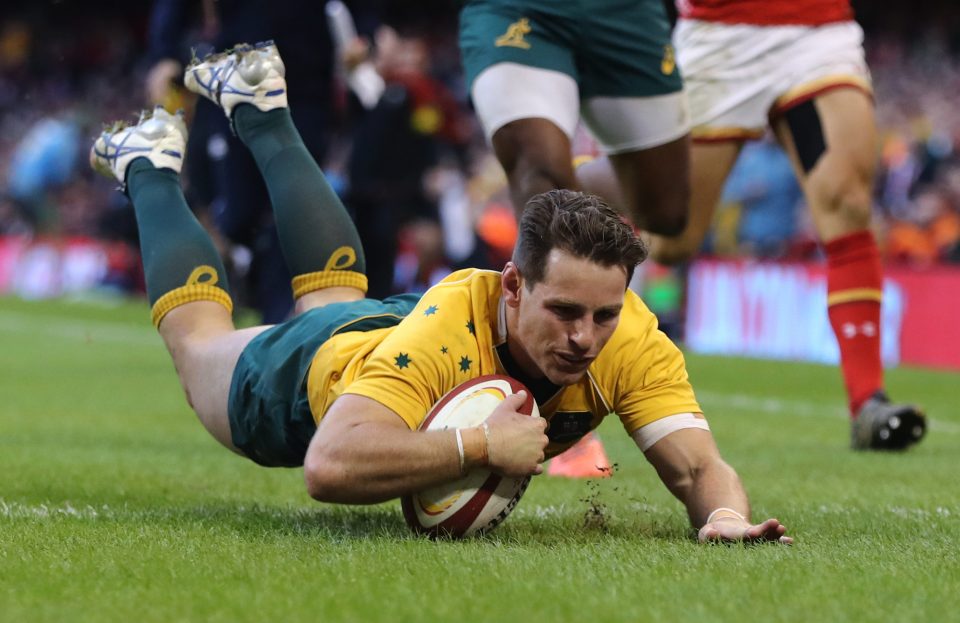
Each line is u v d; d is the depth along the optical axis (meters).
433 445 11.30
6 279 82.38
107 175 16.47
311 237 14.90
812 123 21.61
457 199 53.88
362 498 11.46
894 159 59.81
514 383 11.86
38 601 9.16
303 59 27.28
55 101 111.75
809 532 13.06
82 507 14.23
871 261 21.67
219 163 27.67
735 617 8.76
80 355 42.53
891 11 90.12
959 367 44.69
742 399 32.09
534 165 17.19
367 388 11.57
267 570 10.20
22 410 26.64
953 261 54.19
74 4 120.31
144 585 9.66
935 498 16.05
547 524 13.41
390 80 37.41
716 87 22.17
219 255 15.11
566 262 10.92
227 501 15.32
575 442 13.01
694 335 52.31
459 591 9.45
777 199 56.12
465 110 79.81
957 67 82.00
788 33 21.78
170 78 28.62
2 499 14.72
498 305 11.94
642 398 12.48
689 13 22.47
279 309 28.91
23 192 78.31
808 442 23.20
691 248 22.98
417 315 11.92
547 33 17.84
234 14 27.56
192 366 14.21
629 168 19.62
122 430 23.58
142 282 74.00
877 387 21.73
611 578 9.96
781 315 48.22
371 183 36.38
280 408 12.83
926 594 9.56
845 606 9.12
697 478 12.40
